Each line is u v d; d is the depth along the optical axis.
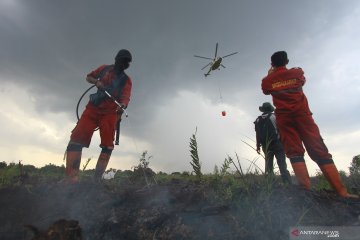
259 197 2.81
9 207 3.04
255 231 2.56
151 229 2.71
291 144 3.62
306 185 3.45
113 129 4.30
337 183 3.26
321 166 3.38
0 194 3.26
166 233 2.65
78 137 4.08
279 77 3.77
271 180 2.99
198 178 3.52
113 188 3.43
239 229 2.57
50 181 3.86
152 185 3.61
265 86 3.89
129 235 2.67
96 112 4.20
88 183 3.50
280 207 2.77
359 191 3.69
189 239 2.57
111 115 4.26
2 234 2.74
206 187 3.26
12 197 3.20
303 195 2.93
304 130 3.53
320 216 2.70
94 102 4.20
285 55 3.93
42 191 3.32
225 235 2.56
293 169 3.58
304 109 3.56
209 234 2.59
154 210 2.86
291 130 3.63
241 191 3.01
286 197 2.91
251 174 3.19
